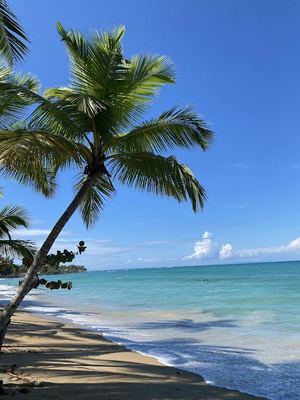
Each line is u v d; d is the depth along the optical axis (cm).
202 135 926
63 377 852
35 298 3991
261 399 782
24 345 1322
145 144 959
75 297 3972
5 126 931
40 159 895
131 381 852
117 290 4800
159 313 2333
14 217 1387
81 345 1371
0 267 1336
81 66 928
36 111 820
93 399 694
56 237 873
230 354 1206
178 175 880
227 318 1980
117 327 1830
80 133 859
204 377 956
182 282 5844
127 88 921
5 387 735
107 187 1084
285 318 1867
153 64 932
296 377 940
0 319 838
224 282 5250
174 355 1210
